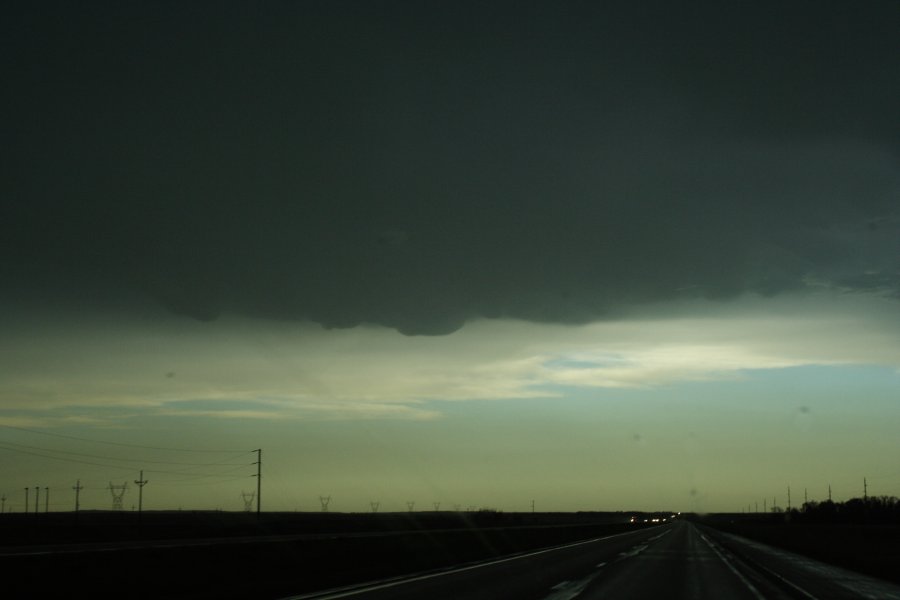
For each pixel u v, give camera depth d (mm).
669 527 158250
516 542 57000
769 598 23172
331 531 88125
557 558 43531
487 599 21453
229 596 22125
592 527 98375
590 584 26766
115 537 67062
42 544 56125
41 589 18359
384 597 21828
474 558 44062
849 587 27531
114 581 20578
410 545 39719
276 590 23844
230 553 25547
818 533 104438
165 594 21859
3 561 17812
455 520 148250
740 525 175375
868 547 63344
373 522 119312
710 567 36594
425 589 24406
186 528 77875
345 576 28922
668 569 34781
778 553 50625
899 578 32531
